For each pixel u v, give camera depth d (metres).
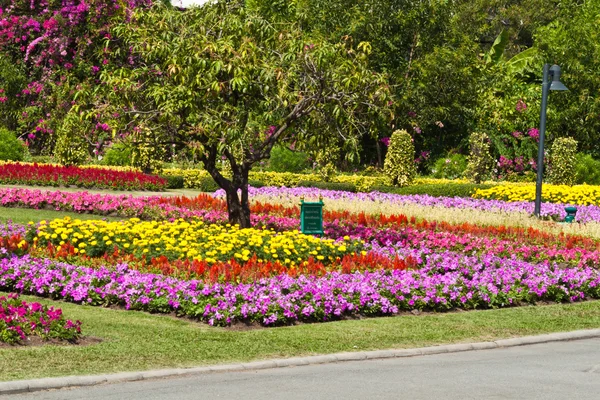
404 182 29.58
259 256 12.35
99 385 7.04
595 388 7.38
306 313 10.09
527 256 14.84
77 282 10.49
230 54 13.34
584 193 25.03
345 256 12.69
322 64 13.30
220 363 7.92
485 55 40.72
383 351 8.72
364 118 14.95
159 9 14.21
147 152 27.56
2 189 19.66
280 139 15.00
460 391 7.14
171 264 11.52
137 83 13.68
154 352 8.12
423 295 11.23
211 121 13.06
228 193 14.59
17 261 11.12
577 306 12.02
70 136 13.96
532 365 8.37
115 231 12.67
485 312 11.29
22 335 8.06
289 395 6.86
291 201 21.73
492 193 25.84
